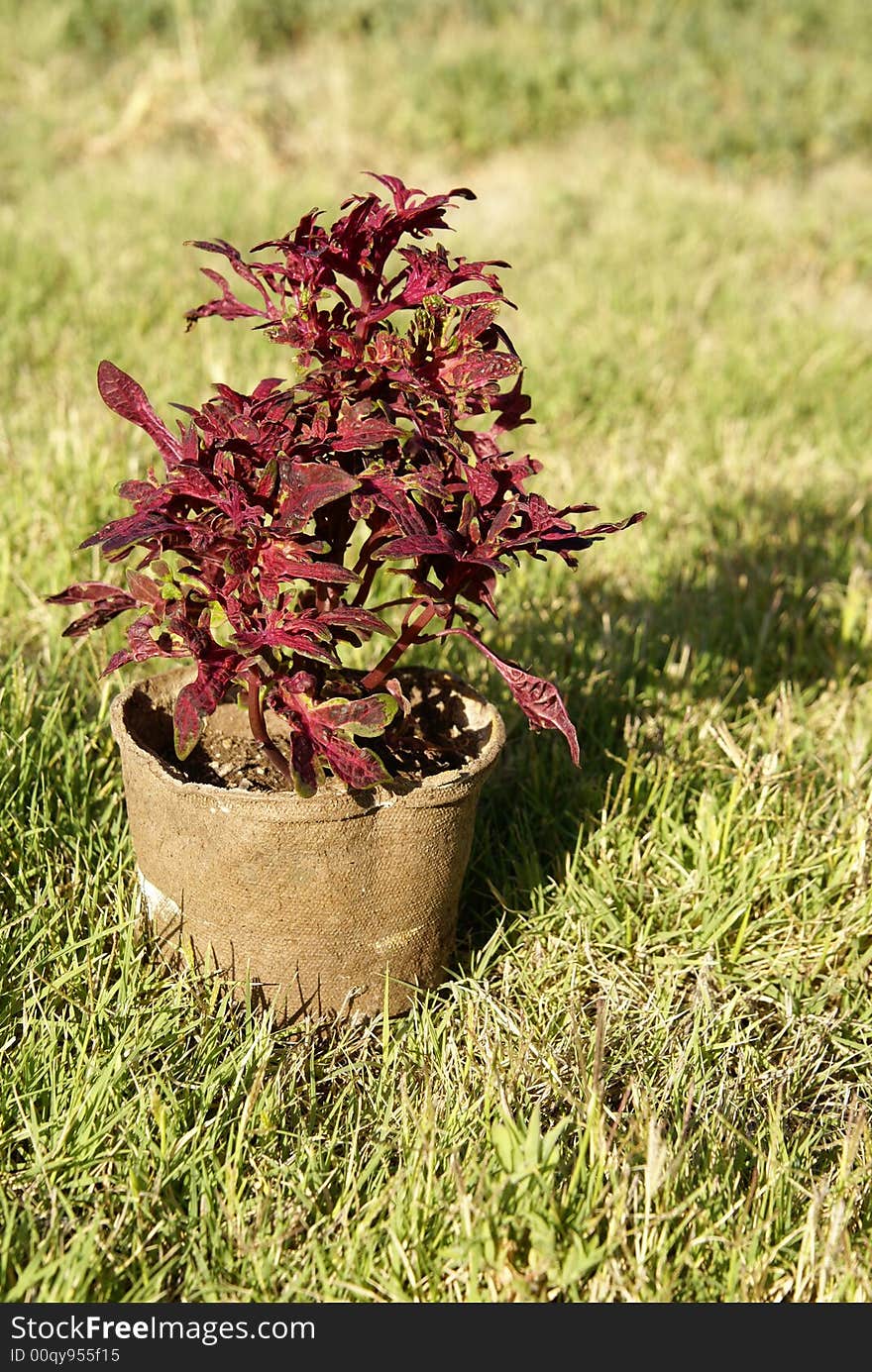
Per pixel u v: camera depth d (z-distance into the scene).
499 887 2.82
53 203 7.45
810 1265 1.96
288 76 10.76
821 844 2.90
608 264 7.16
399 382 2.13
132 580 2.18
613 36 11.75
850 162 9.75
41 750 2.72
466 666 3.36
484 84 10.20
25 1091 2.12
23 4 11.32
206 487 2.07
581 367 5.59
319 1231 2.00
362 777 2.04
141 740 2.44
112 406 2.20
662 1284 1.91
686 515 4.42
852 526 4.54
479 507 2.18
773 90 10.26
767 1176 2.12
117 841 2.69
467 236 7.58
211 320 5.75
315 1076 2.33
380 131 9.82
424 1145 2.04
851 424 5.49
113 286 6.12
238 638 2.01
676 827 2.91
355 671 2.61
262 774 2.43
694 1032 2.35
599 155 9.47
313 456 2.10
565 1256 1.91
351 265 2.15
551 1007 2.49
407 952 2.38
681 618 3.79
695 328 6.30
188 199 7.72
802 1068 2.45
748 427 5.28
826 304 6.95
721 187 9.00
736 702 3.54
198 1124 2.06
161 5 11.10
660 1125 2.05
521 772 3.05
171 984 2.36
